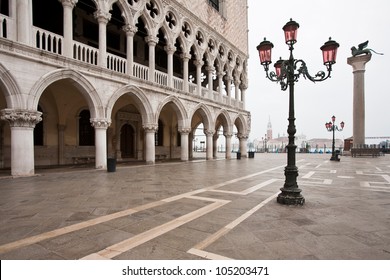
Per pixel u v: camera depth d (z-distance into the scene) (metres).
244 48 29.81
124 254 3.40
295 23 6.67
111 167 13.05
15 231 4.25
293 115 6.68
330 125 28.05
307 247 3.67
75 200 6.57
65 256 3.33
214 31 23.59
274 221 4.86
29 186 8.62
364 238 4.03
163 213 5.39
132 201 6.48
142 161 21.20
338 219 5.01
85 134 19.50
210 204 6.20
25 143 10.66
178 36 19.70
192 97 20.66
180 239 3.94
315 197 7.06
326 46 6.62
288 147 6.59
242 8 29.70
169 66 18.75
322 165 18.22
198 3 21.75
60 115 17.50
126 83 14.98
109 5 14.23
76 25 16.98
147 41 17.09
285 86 7.11
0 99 14.32
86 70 12.90
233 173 12.77
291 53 6.83
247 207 5.92
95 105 13.42
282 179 10.59
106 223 4.70
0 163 14.35
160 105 17.59
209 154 23.30
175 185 8.99
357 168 15.76
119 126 21.98
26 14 10.63
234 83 28.36
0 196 7.02
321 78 6.76
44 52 11.04
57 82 15.08
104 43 14.01
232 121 26.72
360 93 31.67
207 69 23.34
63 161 17.69
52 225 4.57
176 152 28.75
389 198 6.95
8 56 10.02
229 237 4.04
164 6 18.14
